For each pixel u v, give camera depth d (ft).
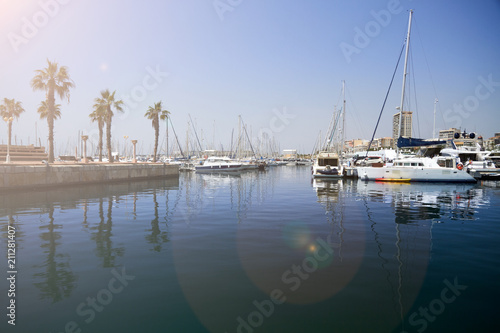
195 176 156.76
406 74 101.71
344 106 143.64
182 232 31.68
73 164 103.50
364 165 129.08
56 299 16.47
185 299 16.55
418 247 26.16
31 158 159.74
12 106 165.17
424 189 79.92
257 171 214.07
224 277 19.44
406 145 99.81
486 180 107.86
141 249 25.48
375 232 31.76
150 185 97.81
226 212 44.60
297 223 36.42
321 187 87.40
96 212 44.34
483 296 16.89
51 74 101.81
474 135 128.98
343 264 21.85
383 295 17.02
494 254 24.18
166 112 176.45
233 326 14.01
